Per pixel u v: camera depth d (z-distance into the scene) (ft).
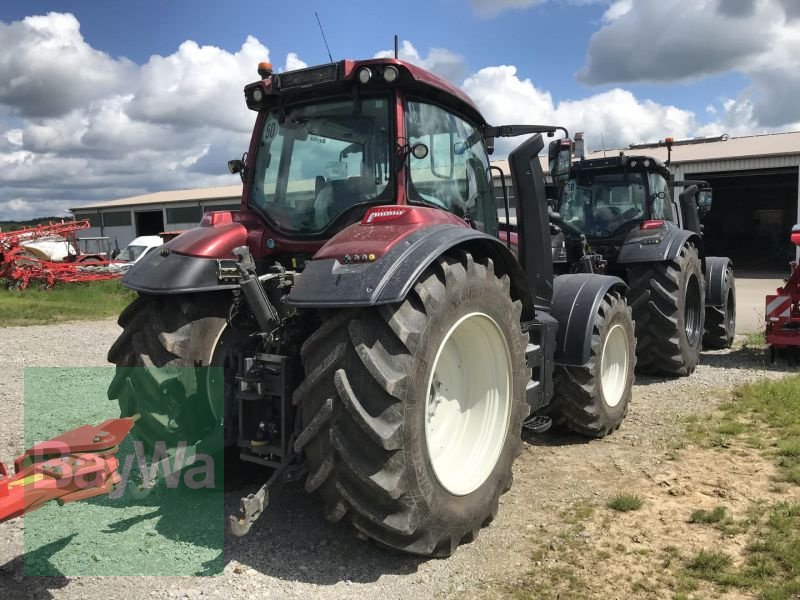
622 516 11.02
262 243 11.36
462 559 9.59
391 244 8.92
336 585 8.76
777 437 14.87
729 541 10.05
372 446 8.42
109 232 137.59
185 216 123.75
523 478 12.89
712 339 27.02
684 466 13.29
